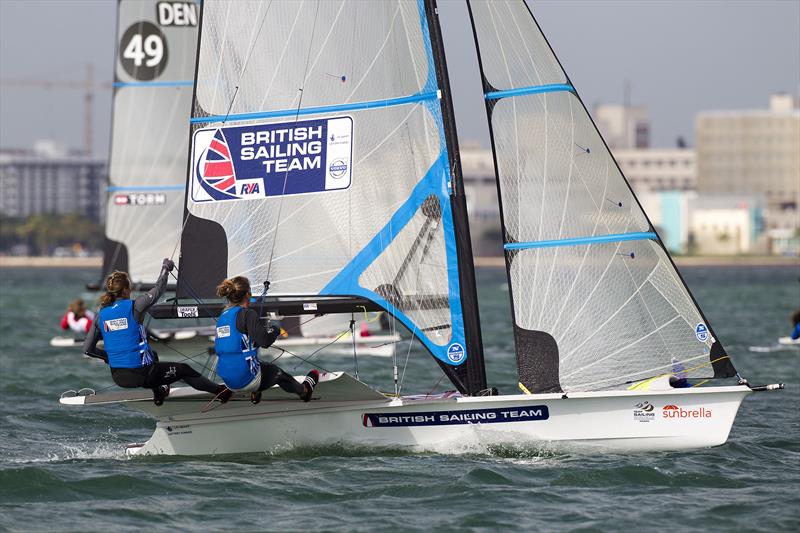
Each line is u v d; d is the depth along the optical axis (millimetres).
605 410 45062
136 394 44094
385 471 42844
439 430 45531
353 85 46562
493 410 45156
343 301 46406
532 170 45812
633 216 45375
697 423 45156
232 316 42719
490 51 46062
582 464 43594
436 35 45875
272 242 47062
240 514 37625
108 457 47062
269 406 45688
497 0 45969
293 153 47000
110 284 42594
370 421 45688
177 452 46406
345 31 46656
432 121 45938
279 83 47125
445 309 45844
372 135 46375
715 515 37250
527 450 45281
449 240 45781
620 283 45406
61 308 177250
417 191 46000
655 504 38531
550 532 35438
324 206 46688
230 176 47438
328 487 40812
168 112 93188
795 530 35594
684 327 45281
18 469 42500
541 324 45625
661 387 45406
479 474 42094
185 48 93312
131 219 93312
